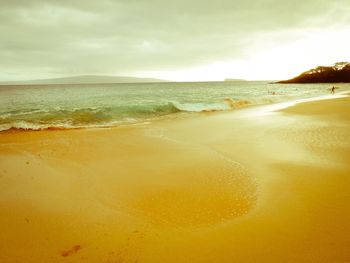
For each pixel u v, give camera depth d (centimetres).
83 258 353
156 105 1928
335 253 347
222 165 715
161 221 441
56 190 568
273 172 652
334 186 560
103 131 1216
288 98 3175
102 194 546
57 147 920
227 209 476
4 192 556
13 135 1123
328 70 11781
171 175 648
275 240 379
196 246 372
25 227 425
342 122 1366
